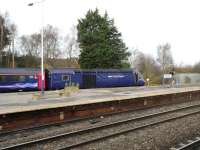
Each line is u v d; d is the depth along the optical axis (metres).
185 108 24.64
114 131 14.97
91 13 54.97
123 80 45.09
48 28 81.62
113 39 55.66
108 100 22.12
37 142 12.12
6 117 15.53
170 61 105.44
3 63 62.91
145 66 92.94
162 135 13.82
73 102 19.27
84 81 40.31
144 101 26.55
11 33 64.25
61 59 82.38
